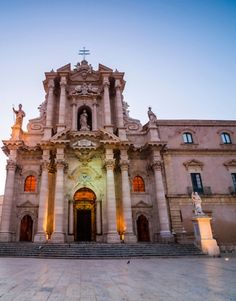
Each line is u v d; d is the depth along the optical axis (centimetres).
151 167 2931
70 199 2806
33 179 2866
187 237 2439
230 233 2741
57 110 3341
